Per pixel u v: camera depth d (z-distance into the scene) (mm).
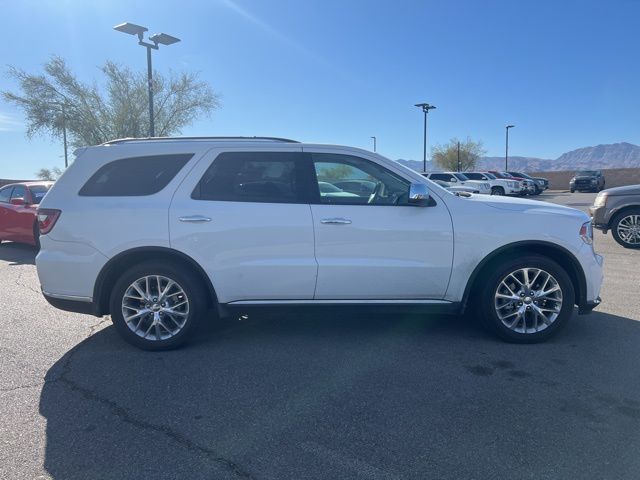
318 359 4688
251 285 4852
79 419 3617
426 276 4898
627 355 4723
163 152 4973
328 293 4902
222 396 3957
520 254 4992
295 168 4957
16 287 7891
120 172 4961
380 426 3488
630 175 50219
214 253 4797
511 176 38688
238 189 4906
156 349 4918
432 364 4543
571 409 3699
